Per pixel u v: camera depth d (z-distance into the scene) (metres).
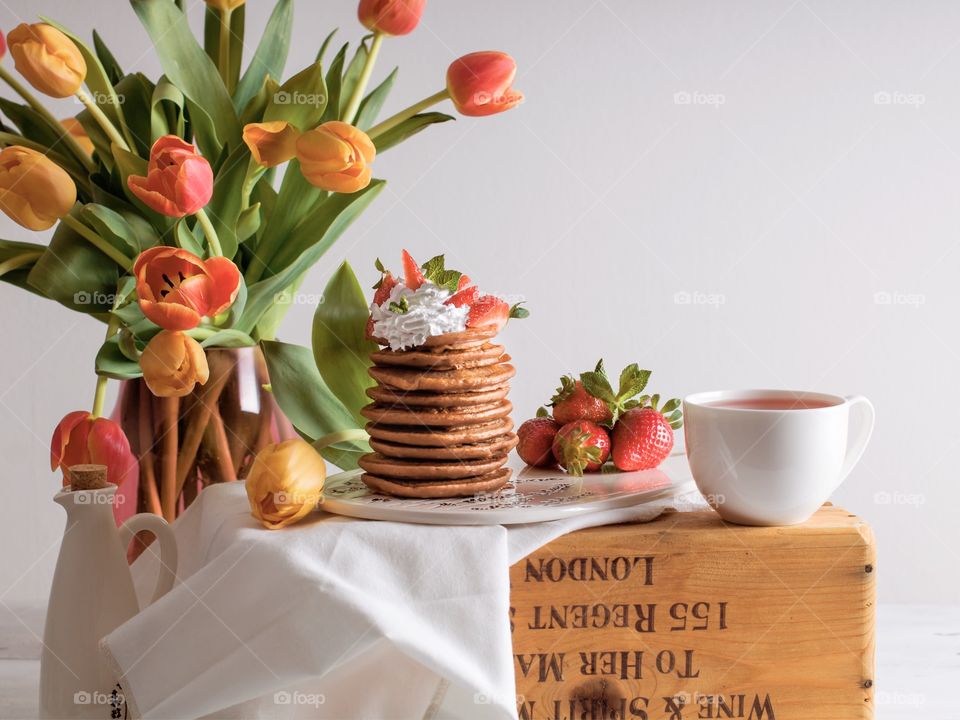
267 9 1.31
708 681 0.85
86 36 1.29
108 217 0.94
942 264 1.39
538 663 0.85
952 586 1.42
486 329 0.89
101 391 0.99
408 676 0.83
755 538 0.85
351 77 1.02
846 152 1.37
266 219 1.02
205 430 0.98
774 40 1.36
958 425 1.41
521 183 1.35
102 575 0.87
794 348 1.39
